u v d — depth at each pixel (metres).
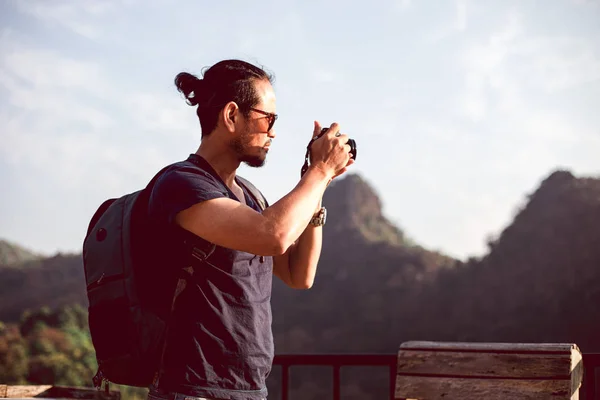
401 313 51.47
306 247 1.83
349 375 47.44
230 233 1.46
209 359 1.50
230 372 1.52
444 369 2.03
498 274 50.03
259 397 1.56
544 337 44.19
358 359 2.67
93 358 41.62
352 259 59.16
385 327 50.91
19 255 66.38
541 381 1.89
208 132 1.67
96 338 1.55
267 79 1.71
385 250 58.50
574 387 1.90
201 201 1.49
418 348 2.09
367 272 56.72
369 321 51.84
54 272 61.81
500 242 52.16
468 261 53.19
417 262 55.69
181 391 1.48
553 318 44.88
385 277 55.59
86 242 1.60
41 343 41.47
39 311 44.88
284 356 2.78
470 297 50.28
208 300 1.52
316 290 56.19
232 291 1.54
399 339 49.53
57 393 2.59
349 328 51.28
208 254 1.52
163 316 1.50
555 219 49.09
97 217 1.71
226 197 1.54
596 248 45.22
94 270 1.56
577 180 50.44
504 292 48.72
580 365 2.01
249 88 1.65
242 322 1.55
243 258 1.57
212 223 1.47
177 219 1.51
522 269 48.91
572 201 48.88
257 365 1.56
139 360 1.50
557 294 45.56
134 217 1.57
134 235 1.55
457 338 47.72
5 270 62.03
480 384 1.97
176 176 1.54
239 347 1.53
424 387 2.03
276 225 1.46
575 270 45.22
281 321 53.94
